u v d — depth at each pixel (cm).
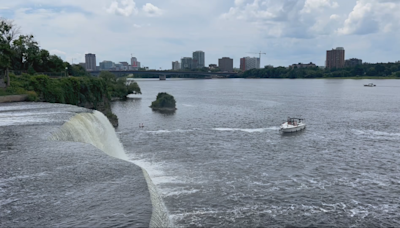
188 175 4225
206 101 14712
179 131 7450
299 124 7825
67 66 14988
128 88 17475
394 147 5922
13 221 1489
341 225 3008
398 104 13025
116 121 8188
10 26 9762
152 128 7869
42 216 1530
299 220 3073
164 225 1628
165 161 4897
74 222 1460
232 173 4362
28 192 1812
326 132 7331
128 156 5175
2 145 2806
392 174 4419
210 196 3531
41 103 6519
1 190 1844
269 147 5906
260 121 8888
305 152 5566
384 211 3294
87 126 4009
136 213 1539
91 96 9350
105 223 1441
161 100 12075
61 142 2944
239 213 3166
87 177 2031
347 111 10925
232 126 8119
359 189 3859
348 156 5316
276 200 3494
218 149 5703
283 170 4547
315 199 3550
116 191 1809
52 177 2038
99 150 2686
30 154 2538
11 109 5384
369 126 8056
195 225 2911
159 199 1859
